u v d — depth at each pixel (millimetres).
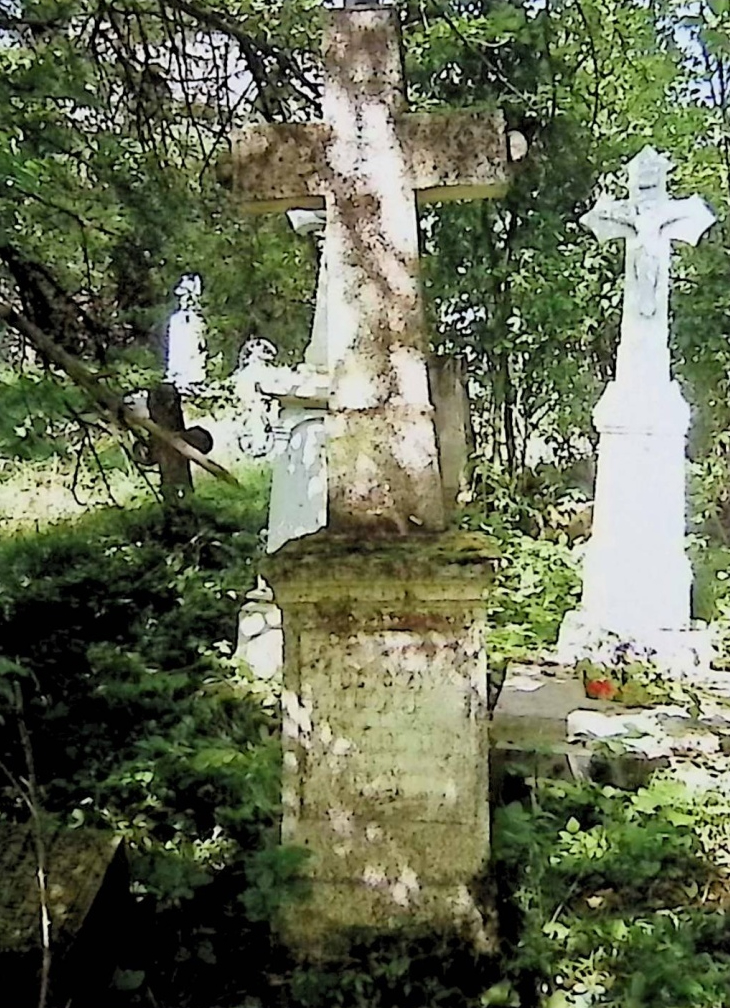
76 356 3928
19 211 4109
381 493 3178
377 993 2889
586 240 9492
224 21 4828
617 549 6836
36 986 2508
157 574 7457
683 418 6906
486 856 3053
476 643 3041
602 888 3385
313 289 7926
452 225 9445
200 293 7863
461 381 4027
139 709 4953
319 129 3211
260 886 3004
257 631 5949
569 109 8578
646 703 5457
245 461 10570
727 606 7867
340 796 3090
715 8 8117
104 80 4922
